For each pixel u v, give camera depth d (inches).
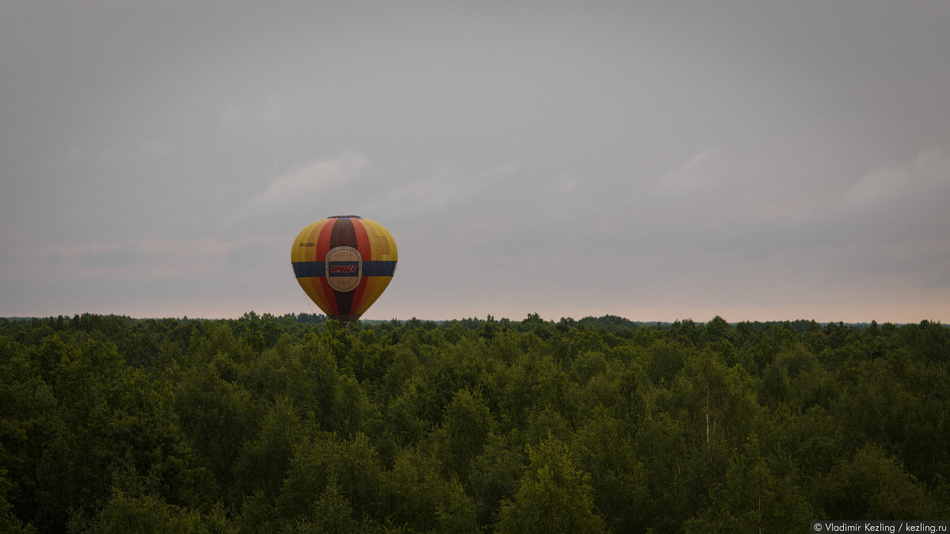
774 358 4613.7
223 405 2827.3
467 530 1958.7
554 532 1824.6
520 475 2225.6
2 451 2197.3
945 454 2608.3
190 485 2313.0
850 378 3865.7
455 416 2667.3
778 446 2305.6
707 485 2161.7
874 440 2733.8
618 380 3272.6
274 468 2472.9
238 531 1994.3
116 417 2346.2
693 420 2876.5
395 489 2000.5
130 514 1701.5
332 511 1813.5
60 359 3159.5
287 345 3882.9
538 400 2974.9
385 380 4015.8
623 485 2188.7
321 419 3127.5
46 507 2226.9
